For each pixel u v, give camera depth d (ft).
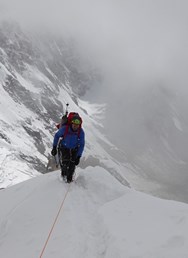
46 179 34.76
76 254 17.40
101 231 20.49
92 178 32.42
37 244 19.30
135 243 17.47
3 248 20.48
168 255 15.66
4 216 25.20
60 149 32.58
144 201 26.02
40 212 24.56
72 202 26.61
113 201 27.04
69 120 32.42
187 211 21.33
